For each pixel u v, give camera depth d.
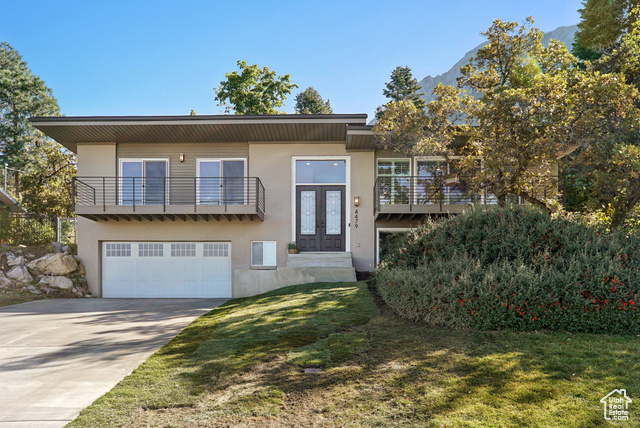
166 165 15.77
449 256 8.89
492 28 12.28
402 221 15.32
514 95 10.55
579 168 14.77
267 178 15.52
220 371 5.62
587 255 7.64
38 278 14.87
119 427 4.09
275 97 29.05
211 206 14.19
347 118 13.34
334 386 4.96
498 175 11.38
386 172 15.52
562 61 12.16
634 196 11.98
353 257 15.28
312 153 15.53
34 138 32.88
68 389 5.16
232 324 8.41
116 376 5.62
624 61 12.84
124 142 15.71
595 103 10.45
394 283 8.41
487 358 5.57
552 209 11.29
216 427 4.05
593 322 6.57
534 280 6.88
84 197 15.56
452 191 14.74
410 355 5.85
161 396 4.82
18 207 20.19
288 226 15.42
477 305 6.83
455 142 14.17
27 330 8.64
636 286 6.74
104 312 11.06
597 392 4.53
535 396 4.47
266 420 4.18
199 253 15.57
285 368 5.61
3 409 4.58
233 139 15.36
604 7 19.73
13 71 34.06
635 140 11.97
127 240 15.56
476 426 3.91
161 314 10.66
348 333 7.09
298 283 13.72
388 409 4.33
